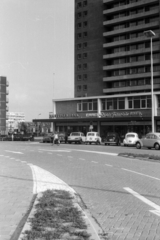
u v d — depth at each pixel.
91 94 85.38
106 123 55.28
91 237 4.59
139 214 6.35
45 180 10.66
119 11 79.56
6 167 14.81
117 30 78.50
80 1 90.06
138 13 74.69
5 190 8.73
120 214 6.35
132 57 77.12
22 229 4.95
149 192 8.78
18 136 60.38
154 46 71.81
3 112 104.31
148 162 17.52
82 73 87.94
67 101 61.78
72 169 14.20
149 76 72.38
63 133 49.25
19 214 6.11
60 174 12.52
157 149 29.53
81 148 31.47
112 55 79.19
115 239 4.79
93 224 5.50
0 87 103.81
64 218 5.54
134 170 13.90
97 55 84.94
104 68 80.38
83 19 89.06
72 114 60.19
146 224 5.62
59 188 9.04
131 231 5.20
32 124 119.31
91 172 13.16
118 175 12.26
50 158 20.02
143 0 74.06
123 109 54.56
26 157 20.83
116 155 22.31
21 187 9.23
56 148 31.42
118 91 77.25
